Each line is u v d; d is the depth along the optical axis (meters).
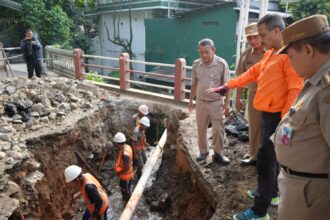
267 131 2.90
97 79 11.29
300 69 1.80
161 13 15.82
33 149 5.64
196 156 4.94
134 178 7.73
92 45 20.06
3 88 6.98
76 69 10.91
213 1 14.30
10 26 16.59
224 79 4.17
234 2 11.36
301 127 1.81
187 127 6.30
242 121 5.64
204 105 4.29
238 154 4.80
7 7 15.76
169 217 5.93
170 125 7.41
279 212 2.09
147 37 15.27
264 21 2.81
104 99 8.28
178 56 13.88
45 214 5.48
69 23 17.03
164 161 7.36
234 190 3.89
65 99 7.51
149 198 6.72
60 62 12.60
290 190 1.94
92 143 7.10
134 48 17.64
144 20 15.40
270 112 2.89
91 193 4.59
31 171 5.15
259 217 3.09
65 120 6.61
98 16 19.70
